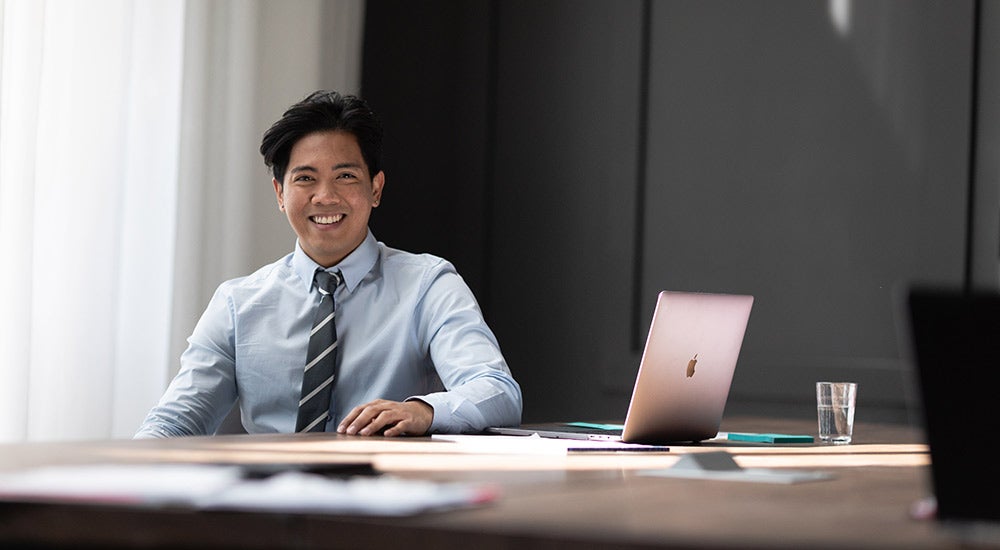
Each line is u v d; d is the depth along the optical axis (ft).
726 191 14.28
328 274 9.23
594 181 15.12
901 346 13.16
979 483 3.36
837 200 13.60
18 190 11.35
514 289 15.65
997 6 12.73
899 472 5.67
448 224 15.99
